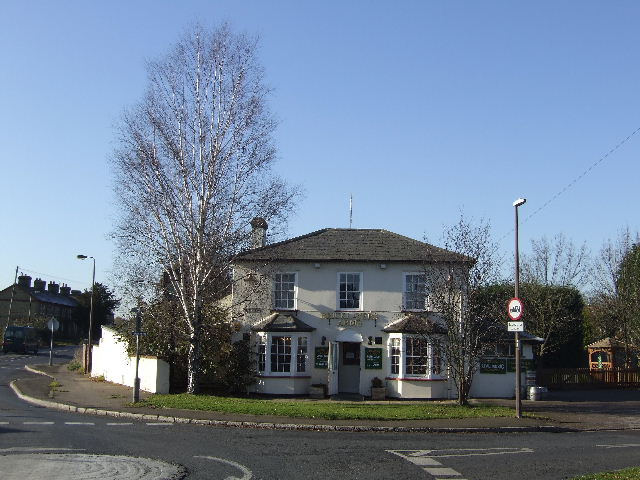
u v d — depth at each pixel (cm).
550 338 4216
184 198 2719
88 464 1273
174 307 2928
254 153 2781
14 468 1216
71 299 10719
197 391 2752
